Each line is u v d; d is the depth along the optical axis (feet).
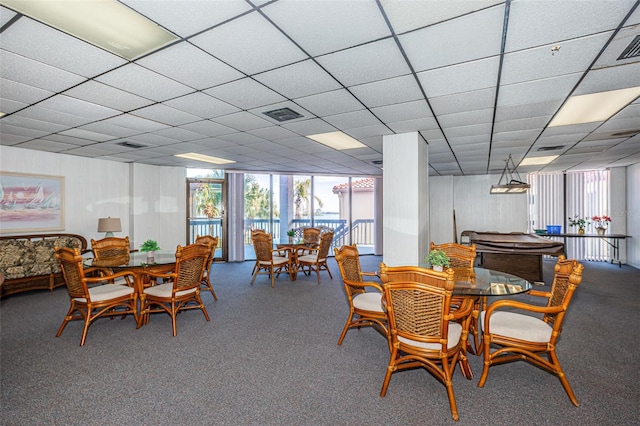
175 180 25.04
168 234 24.63
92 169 20.81
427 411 7.13
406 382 8.35
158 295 11.97
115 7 5.65
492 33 6.48
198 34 6.56
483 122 12.83
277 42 6.88
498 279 10.07
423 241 15.25
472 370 9.05
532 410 7.14
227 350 10.25
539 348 7.78
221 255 28.19
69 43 6.90
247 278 21.50
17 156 17.49
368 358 9.72
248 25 6.23
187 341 10.97
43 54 7.38
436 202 31.24
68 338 11.21
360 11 5.78
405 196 14.49
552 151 18.90
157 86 9.27
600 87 9.24
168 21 6.09
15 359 9.61
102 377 8.54
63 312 14.02
